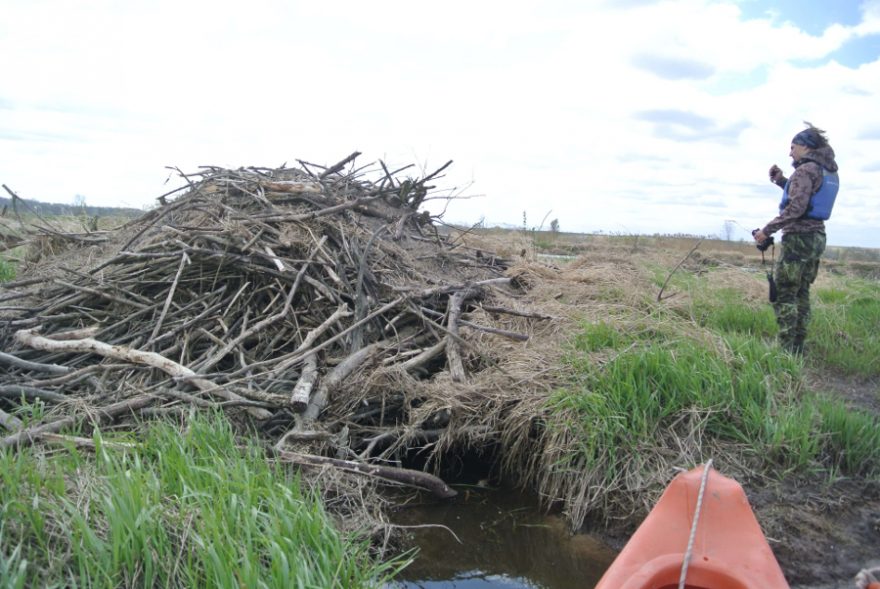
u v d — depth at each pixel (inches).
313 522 146.7
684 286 392.2
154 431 179.8
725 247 841.5
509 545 187.8
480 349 258.5
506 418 223.5
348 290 274.7
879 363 280.7
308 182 350.9
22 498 133.3
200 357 244.1
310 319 267.6
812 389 245.9
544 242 748.6
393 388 235.5
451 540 189.8
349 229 310.5
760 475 195.8
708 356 235.9
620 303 317.1
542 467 213.3
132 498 133.5
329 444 211.2
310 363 236.4
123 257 279.6
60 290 283.7
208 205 318.7
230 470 161.3
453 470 233.6
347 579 137.7
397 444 222.2
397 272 307.7
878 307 357.4
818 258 266.7
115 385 224.2
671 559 130.2
